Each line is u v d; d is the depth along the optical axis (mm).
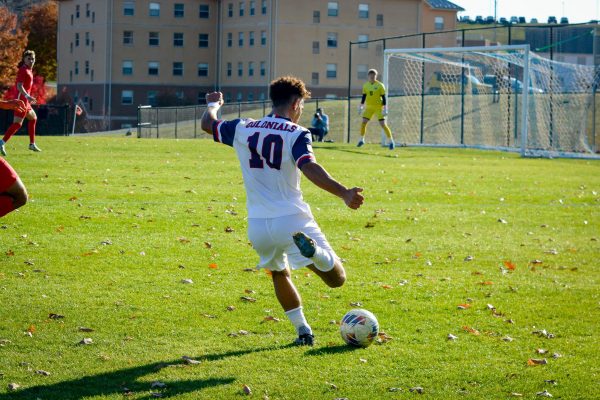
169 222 18188
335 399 8359
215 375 8938
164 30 107188
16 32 94312
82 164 28047
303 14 101688
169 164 29281
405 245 16656
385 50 47469
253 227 9406
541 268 14977
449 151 42562
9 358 9281
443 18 111188
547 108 54312
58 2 115438
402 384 8836
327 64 103125
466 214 20953
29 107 30766
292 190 9352
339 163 32188
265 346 9969
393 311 11672
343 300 12164
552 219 20781
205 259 14766
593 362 9688
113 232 16922
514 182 27797
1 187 7191
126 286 12688
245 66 105250
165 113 89438
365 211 20688
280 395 8445
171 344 9953
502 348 10125
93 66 108750
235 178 26047
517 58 45500
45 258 14391
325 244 9359
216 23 109312
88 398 8203
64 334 10219
